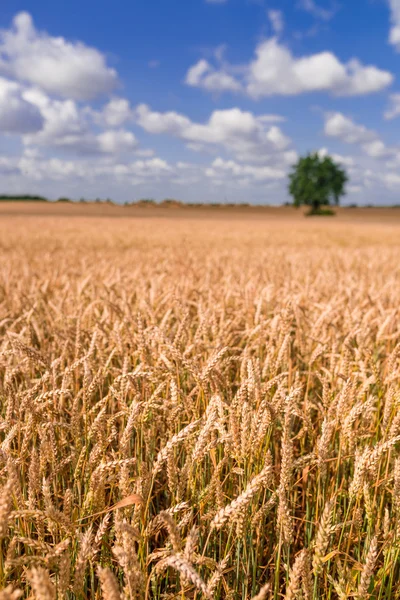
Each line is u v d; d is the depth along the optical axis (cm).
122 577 232
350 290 682
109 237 2945
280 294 711
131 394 347
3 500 152
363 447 305
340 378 340
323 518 190
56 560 175
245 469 252
